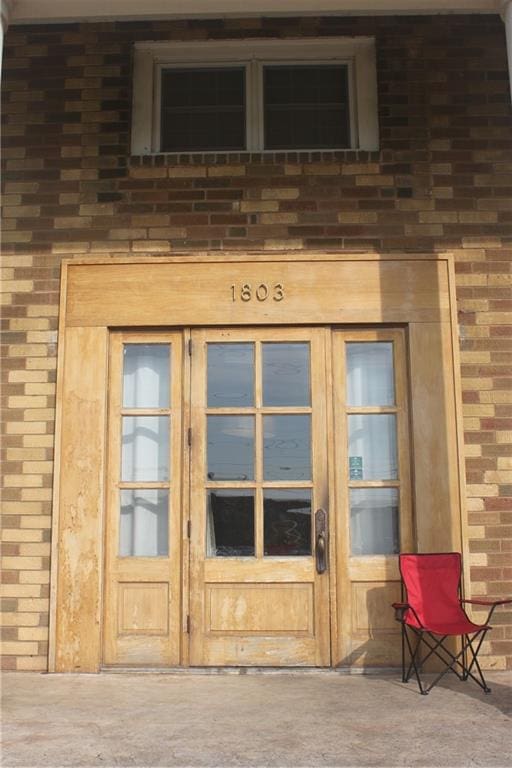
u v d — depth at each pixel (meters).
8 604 5.35
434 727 4.05
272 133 5.92
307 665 5.25
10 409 5.55
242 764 3.55
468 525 5.33
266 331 5.58
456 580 5.10
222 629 5.30
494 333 5.54
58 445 5.46
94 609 5.30
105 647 5.32
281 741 3.85
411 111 5.78
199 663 5.27
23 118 5.88
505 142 5.75
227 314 5.54
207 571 5.35
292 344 5.60
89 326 5.59
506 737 3.90
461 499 5.34
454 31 5.87
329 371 5.54
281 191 5.69
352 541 5.43
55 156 5.82
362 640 5.27
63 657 5.26
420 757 3.62
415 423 5.41
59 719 4.23
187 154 5.76
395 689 4.80
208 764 3.55
